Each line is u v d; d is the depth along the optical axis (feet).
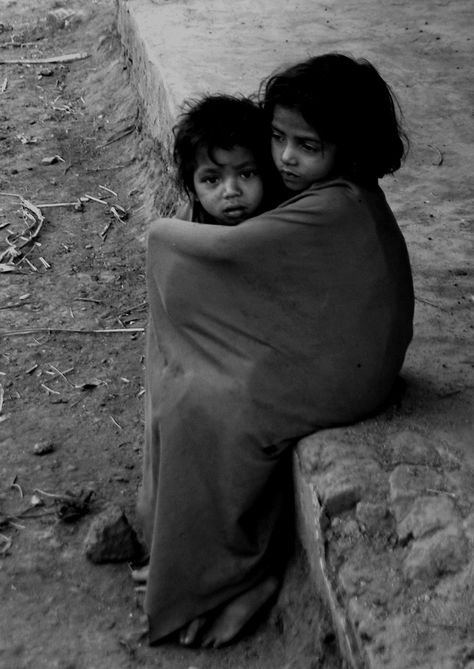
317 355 9.27
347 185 9.07
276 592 10.00
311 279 9.12
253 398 9.30
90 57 29.07
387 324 9.33
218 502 9.49
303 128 8.76
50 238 19.44
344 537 8.82
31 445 13.23
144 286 17.58
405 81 21.03
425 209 15.94
